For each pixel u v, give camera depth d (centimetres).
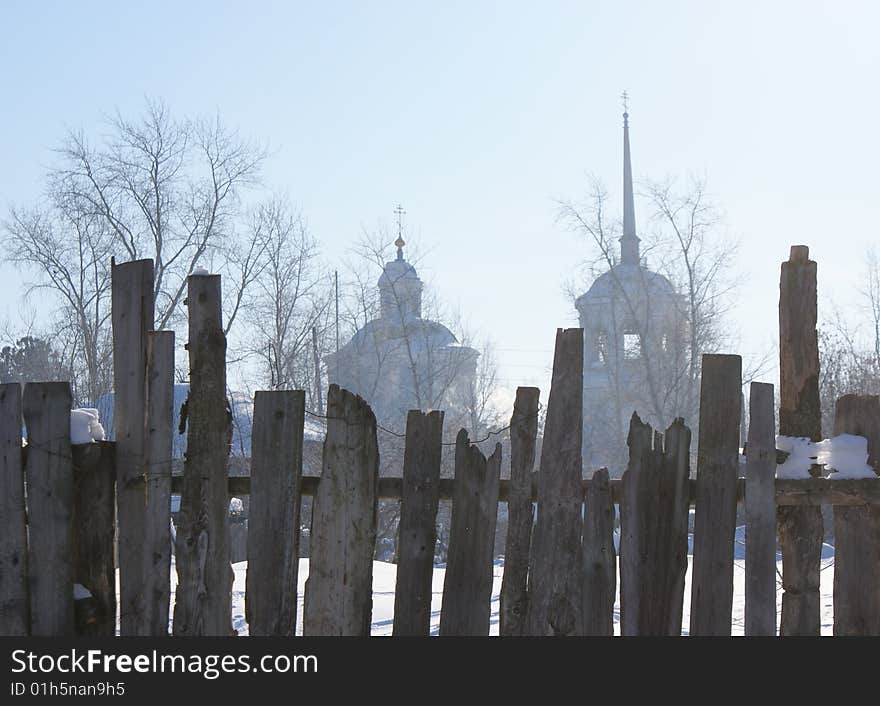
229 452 570
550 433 563
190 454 565
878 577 579
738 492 577
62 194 4456
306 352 4459
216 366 570
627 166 7019
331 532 561
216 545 561
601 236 5144
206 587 559
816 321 607
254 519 562
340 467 564
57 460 571
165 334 576
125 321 580
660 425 4916
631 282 5578
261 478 563
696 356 4931
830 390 3650
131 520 569
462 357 5453
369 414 567
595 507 567
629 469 571
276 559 558
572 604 554
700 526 572
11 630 564
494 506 564
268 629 556
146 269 581
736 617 901
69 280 4481
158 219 4462
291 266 4388
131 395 575
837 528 589
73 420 577
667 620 565
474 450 568
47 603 565
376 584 1141
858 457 584
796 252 612
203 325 571
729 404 580
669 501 573
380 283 5156
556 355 570
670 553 569
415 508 564
